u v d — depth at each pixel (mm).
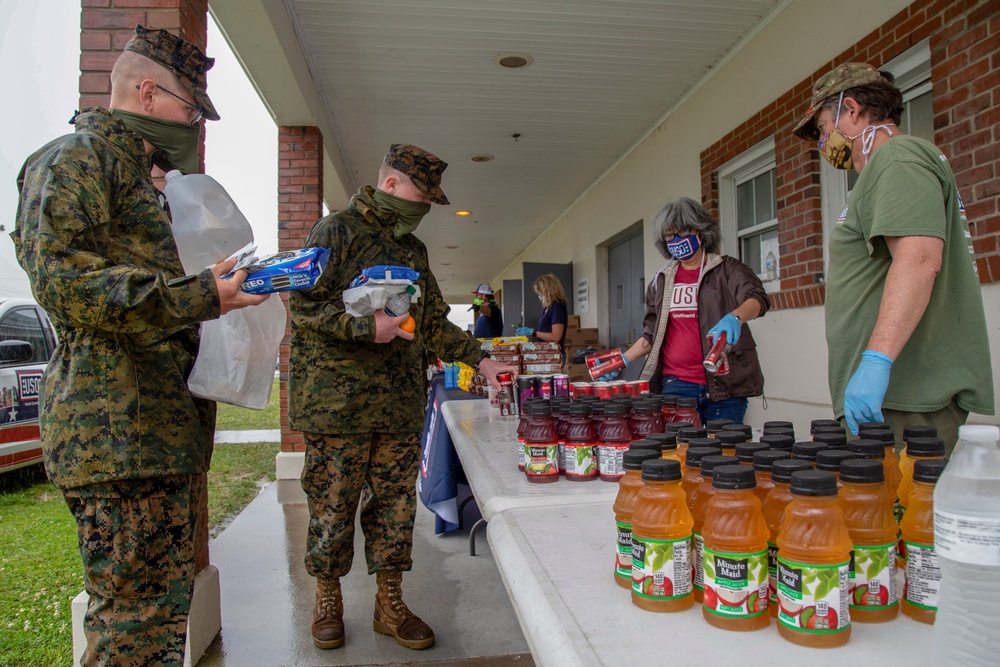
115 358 1521
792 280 4207
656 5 4340
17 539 4758
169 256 1643
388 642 2740
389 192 2533
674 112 6016
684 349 3023
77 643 2422
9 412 6262
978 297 1706
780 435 1305
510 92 5754
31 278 1403
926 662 835
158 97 1710
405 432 2578
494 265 17516
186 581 1650
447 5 4344
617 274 8250
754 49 4633
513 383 2754
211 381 1710
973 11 2832
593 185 8695
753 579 942
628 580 1095
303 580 3520
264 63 4484
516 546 1305
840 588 886
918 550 963
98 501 1530
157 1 2668
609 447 1763
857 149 1861
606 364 2834
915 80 3402
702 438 1291
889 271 1618
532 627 1009
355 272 2477
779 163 4309
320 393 2420
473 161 7719
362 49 4992
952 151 2975
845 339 1834
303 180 5918
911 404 1691
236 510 5176
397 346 2541
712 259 2961
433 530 4430
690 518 1034
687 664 840
